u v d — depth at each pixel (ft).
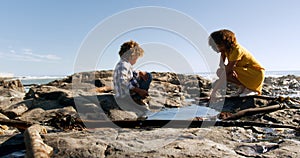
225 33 18.78
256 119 15.15
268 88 38.96
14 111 17.66
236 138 11.10
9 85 38.04
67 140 9.65
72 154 8.52
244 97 19.06
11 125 13.24
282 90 37.19
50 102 19.56
